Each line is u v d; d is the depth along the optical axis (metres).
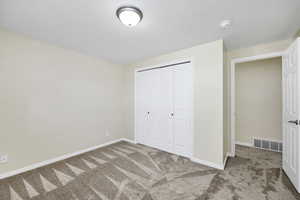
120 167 2.22
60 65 2.51
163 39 2.20
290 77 1.81
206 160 2.29
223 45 2.28
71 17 1.62
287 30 1.92
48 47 2.35
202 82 2.35
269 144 3.05
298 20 1.67
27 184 1.76
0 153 1.87
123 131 3.78
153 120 3.18
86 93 2.94
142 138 3.41
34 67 2.19
